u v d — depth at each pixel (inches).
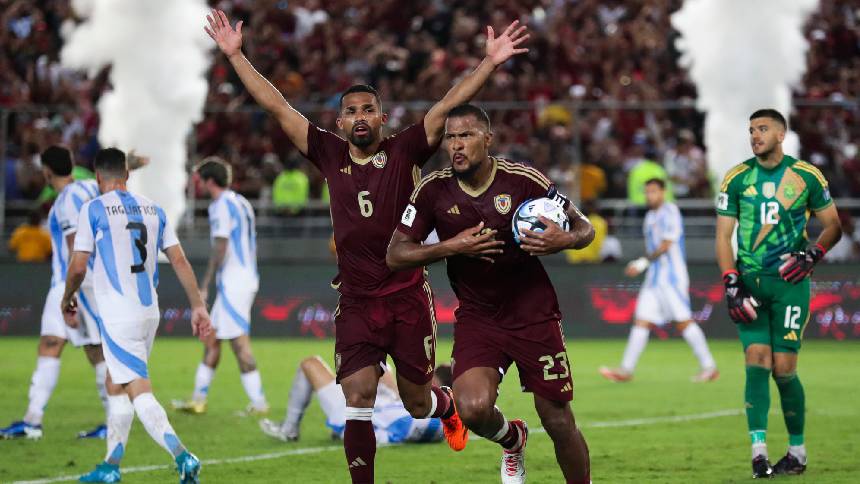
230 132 2471.7
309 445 1066.1
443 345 2036.2
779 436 1107.3
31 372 1638.8
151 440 1095.0
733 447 1048.2
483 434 746.2
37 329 2144.4
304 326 2171.5
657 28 3073.3
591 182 2404.0
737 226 940.0
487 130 701.3
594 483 876.6
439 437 1067.3
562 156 2379.4
